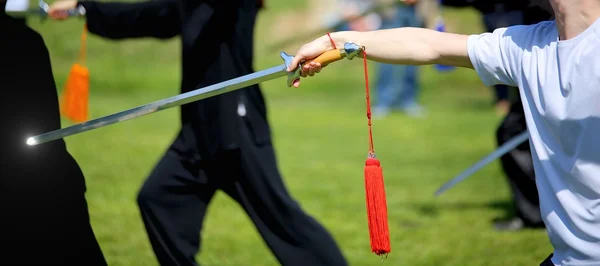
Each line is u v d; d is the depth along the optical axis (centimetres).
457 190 1132
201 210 626
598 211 408
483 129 1678
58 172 523
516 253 827
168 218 618
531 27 441
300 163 1337
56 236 520
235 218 993
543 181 430
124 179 1175
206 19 613
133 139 1503
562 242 426
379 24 1708
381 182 462
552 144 423
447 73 2369
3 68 512
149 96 2067
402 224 956
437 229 930
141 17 662
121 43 2417
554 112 412
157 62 2378
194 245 625
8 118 511
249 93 625
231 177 621
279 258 614
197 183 620
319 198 1088
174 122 1716
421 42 468
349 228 937
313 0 2584
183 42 624
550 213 427
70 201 527
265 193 614
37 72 523
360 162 1346
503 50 446
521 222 923
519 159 904
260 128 626
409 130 1683
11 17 521
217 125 612
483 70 454
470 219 971
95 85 2172
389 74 1934
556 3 411
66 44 2378
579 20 405
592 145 403
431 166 1308
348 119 1850
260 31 2531
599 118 398
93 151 1383
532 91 426
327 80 2367
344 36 477
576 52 404
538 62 425
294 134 1642
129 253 824
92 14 683
